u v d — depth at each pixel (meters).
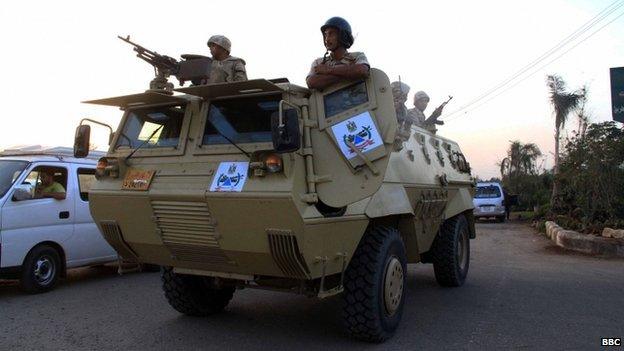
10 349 5.18
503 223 23.78
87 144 5.55
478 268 10.20
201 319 6.28
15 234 7.64
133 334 5.67
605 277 9.07
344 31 5.37
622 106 12.20
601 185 13.59
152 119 5.51
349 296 5.21
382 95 5.01
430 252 8.09
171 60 5.66
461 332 5.72
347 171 4.91
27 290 7.80
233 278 5.24
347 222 4.91
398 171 6.14
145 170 5.18
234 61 6.07
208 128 5.13
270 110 4.95
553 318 6.29
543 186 28.66
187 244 5.06
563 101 22.30
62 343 5.37
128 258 5.87
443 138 9.10
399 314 5.66
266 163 4.46
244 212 4.53
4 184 7.86
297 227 4.40
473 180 9.70
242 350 5.13
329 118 4.96
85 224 8.74
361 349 5.16
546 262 11.00
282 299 7.31
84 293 7.91
